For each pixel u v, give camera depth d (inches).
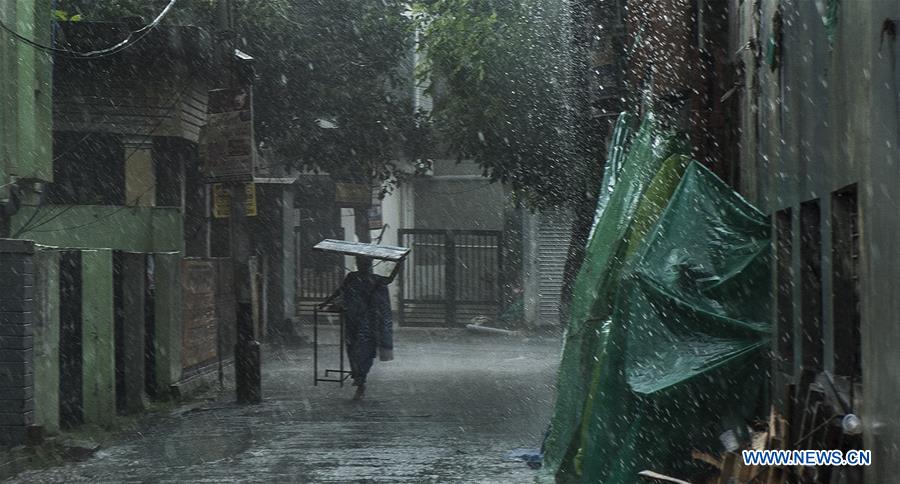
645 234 776.9
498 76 1915.6
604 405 690.8
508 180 2062.0
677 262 716.0
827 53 600.7
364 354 1270.9
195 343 1368.1
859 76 533.0
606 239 792.3
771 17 759.7
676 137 848.3
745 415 676.1
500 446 925.2
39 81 1194.0
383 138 2122.3
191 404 1206.3
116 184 1535.4
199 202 1697.8
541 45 1914.4
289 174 2285.9
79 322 1010.1
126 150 1509.6
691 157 819.4
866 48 518.3
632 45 1153.4
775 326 697.0
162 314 1218.6
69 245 1285.7
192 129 1589.6
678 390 666.2
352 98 2070.6
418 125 2172.7
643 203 790.5
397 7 2076.8
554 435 789.2
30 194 1203.9
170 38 1451.8
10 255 865.5
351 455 880.3
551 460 787.4
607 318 761.0
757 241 730.2
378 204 2817.4
